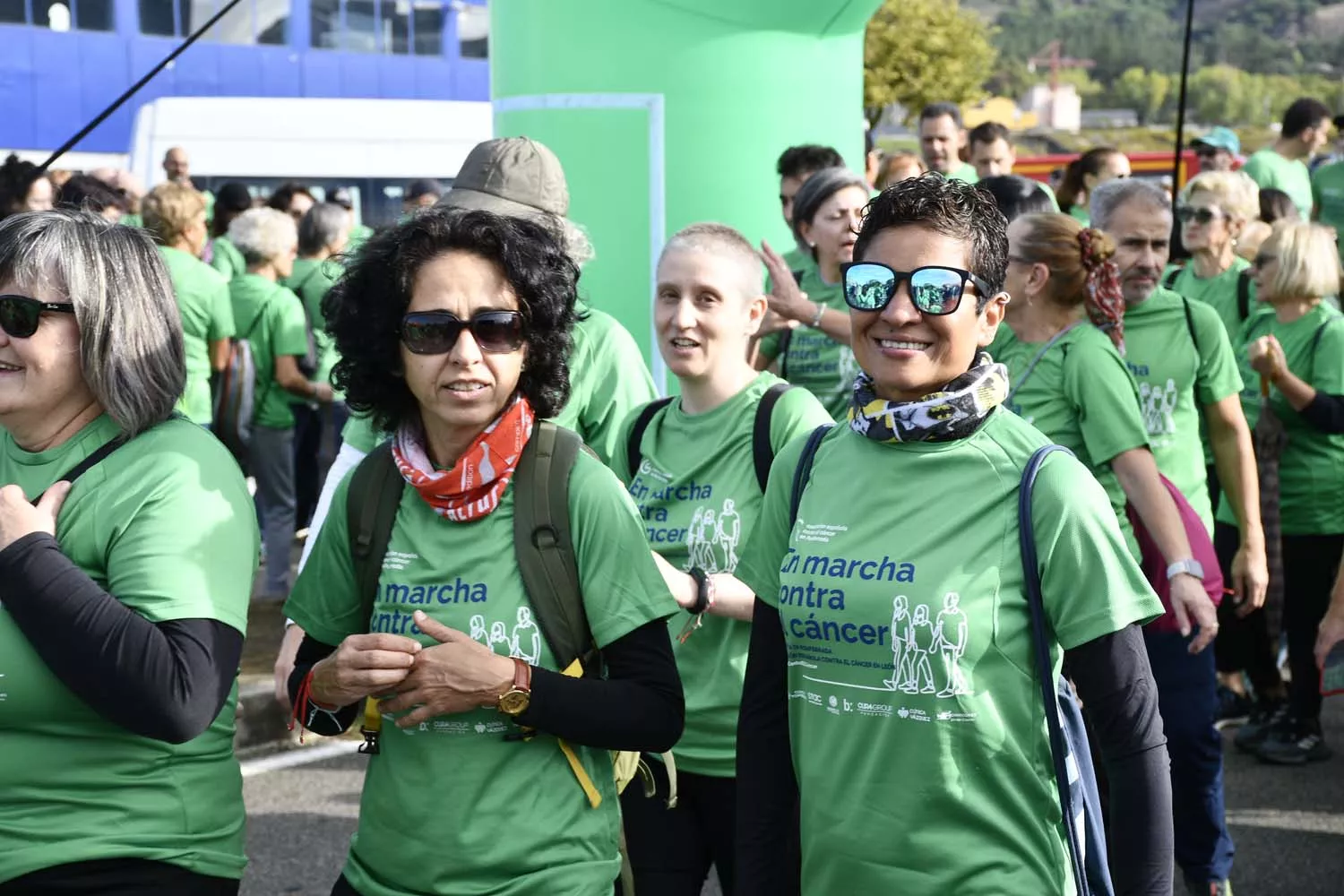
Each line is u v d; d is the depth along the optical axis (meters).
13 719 2.29
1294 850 4.74
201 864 2.39
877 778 2.23
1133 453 3.66
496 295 2.38
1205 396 4.50
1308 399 5.26
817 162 5.82
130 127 16.97
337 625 2.54
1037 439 2.24
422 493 2.40
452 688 2.28
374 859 2.43
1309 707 5.59
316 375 8.12
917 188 2.26
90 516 2.33
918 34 29.47
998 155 9.09
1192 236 6.16
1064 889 2.24
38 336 2.33
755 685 2.45
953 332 2.23
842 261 5.10
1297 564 5.52
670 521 3.29
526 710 2.30
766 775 2.42
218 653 2.30
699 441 3.33
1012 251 3.78
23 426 2.41
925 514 2.23
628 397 3.62
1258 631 5.64
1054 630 2.20
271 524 7.92
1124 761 2.18
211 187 15.93
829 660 2.28
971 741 2.17
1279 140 10.29
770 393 3.27
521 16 6.18
